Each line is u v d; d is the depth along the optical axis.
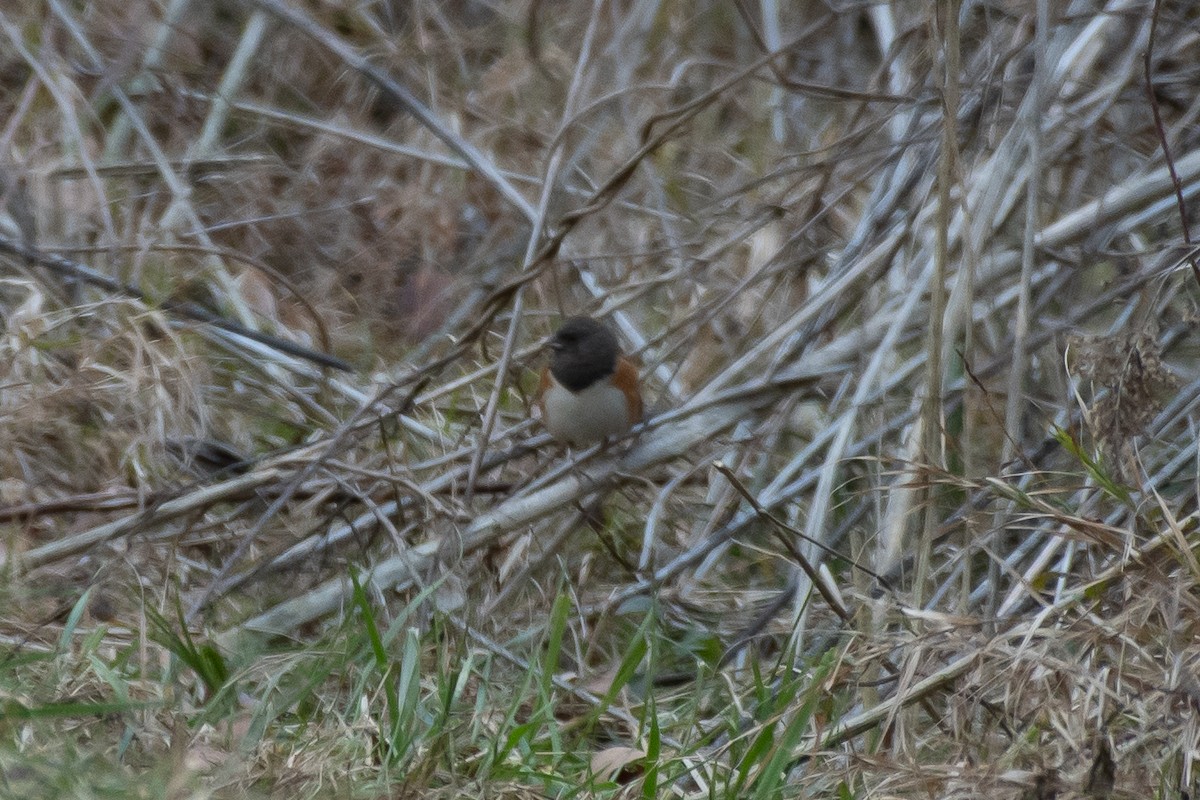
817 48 14.09
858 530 8.40
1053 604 6.61
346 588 8.12
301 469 8.48
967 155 8.78
